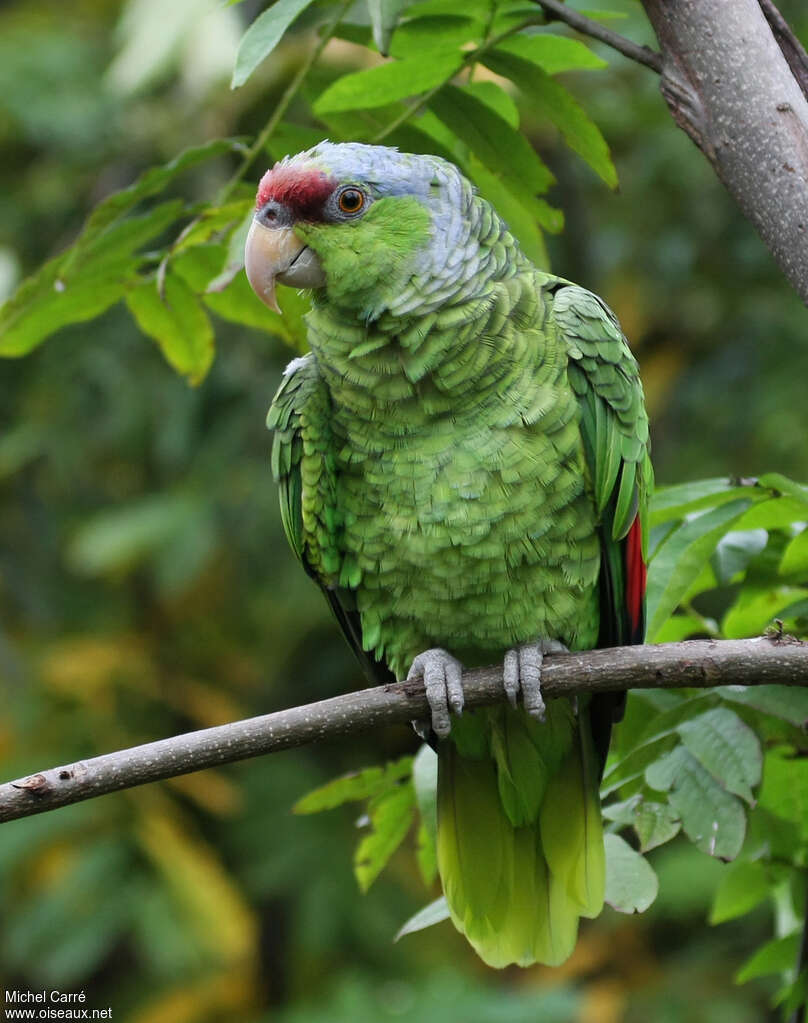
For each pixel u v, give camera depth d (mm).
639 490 6594
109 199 6266
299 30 13375
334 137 6953
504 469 6180
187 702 14891
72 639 15008
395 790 6586
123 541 13508
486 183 6953
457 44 6055
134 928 12867
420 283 6195
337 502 6746
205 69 12477
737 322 14766
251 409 14328
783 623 5637
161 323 7125
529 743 6648
